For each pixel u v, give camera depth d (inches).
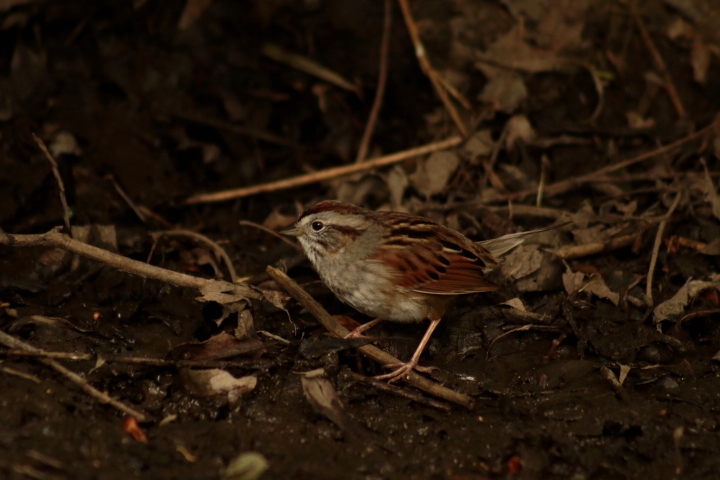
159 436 304.8
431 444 313.1
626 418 329.4
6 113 485.4
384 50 553.0
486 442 315.3
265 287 402.9
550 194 475.8
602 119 528.4
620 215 449.1
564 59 539.5
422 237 368.8
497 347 375.9
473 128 507.8
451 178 491.2
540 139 505.0
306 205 502.0
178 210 485.4
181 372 330.6
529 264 410.0
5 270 393.1
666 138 509.0
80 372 332.5
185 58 537.0
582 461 309.6
